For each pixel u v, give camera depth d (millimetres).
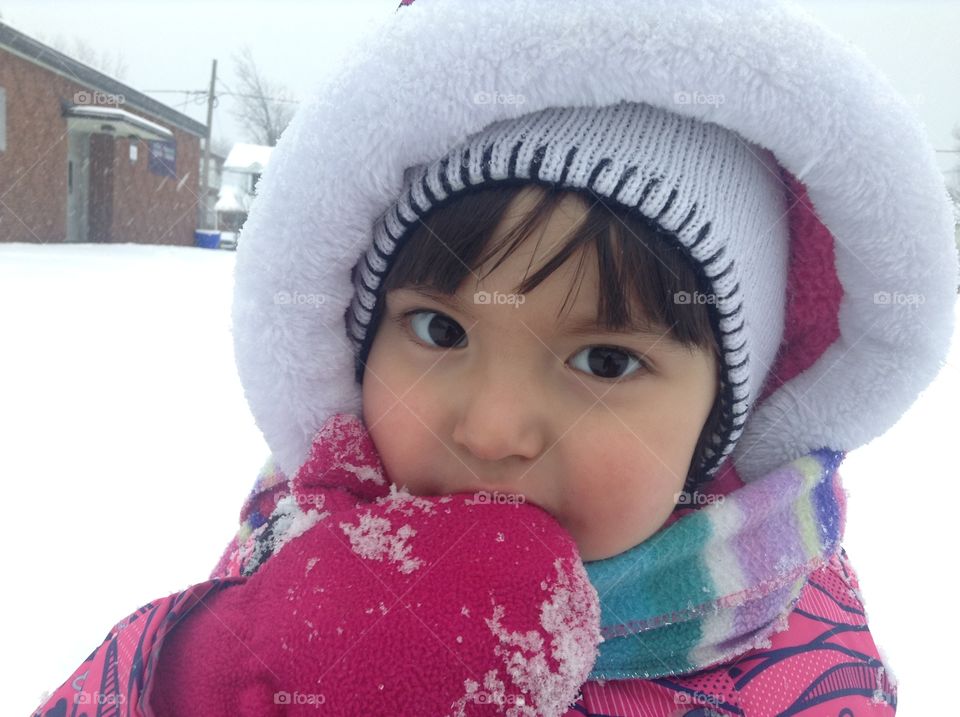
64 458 1770
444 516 485
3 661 1063
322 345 600
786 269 647
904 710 1016
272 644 434
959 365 2736
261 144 16859
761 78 484
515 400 499
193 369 2713
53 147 8695
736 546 623
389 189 526
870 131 509
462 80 482
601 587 564
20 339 2953
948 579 1335
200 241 11695
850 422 683
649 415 521
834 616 748
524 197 487
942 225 557
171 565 1322
